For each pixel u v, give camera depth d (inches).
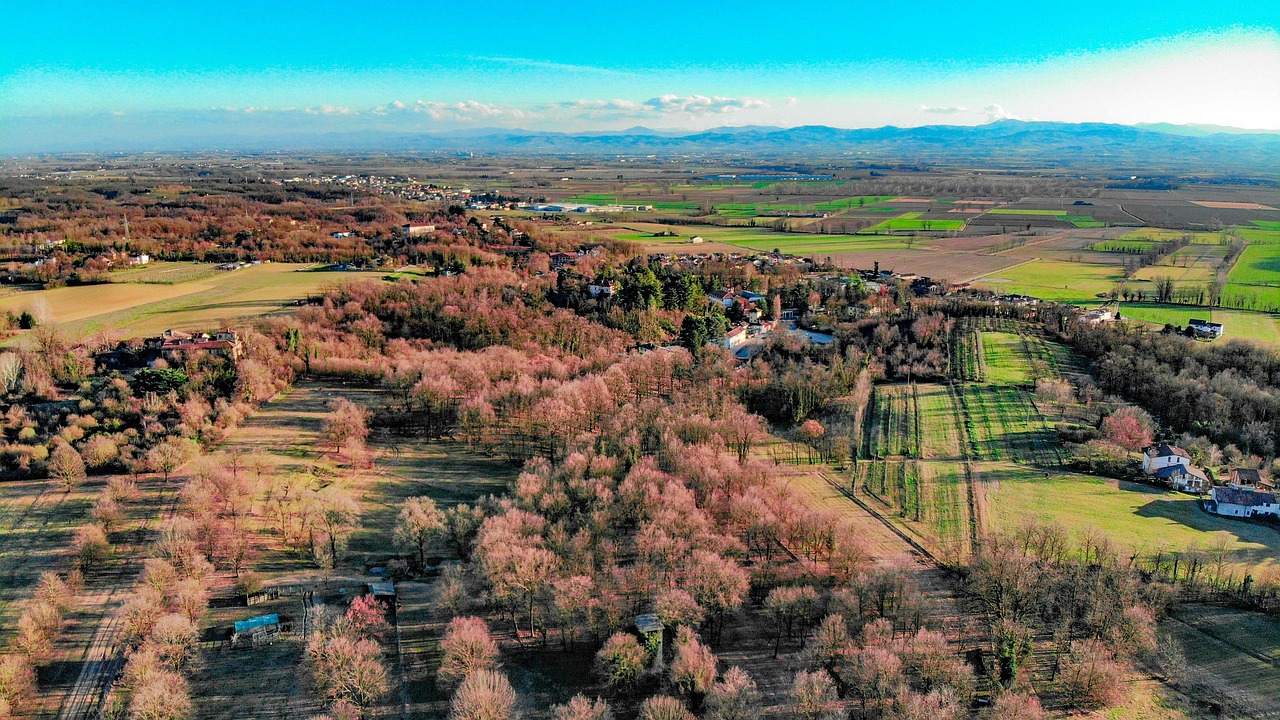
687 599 4042.8
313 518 4928.6
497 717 3395.7
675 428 6373.0
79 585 4448.8
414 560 4889.3
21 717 3558.1
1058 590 4424.2
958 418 7490.2
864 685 3538.4
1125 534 5265.8
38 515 5152.6
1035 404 7755.9
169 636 3831.2
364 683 3636.8
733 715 3410.4
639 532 4835.1
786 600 4148.6
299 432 6663.4
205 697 3695.9
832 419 7544.3
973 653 4028.1
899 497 5935.0
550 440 6461.6
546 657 4042.8
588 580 4188.0
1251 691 3777.1
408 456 6412.4
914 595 4244.6
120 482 5413.4
